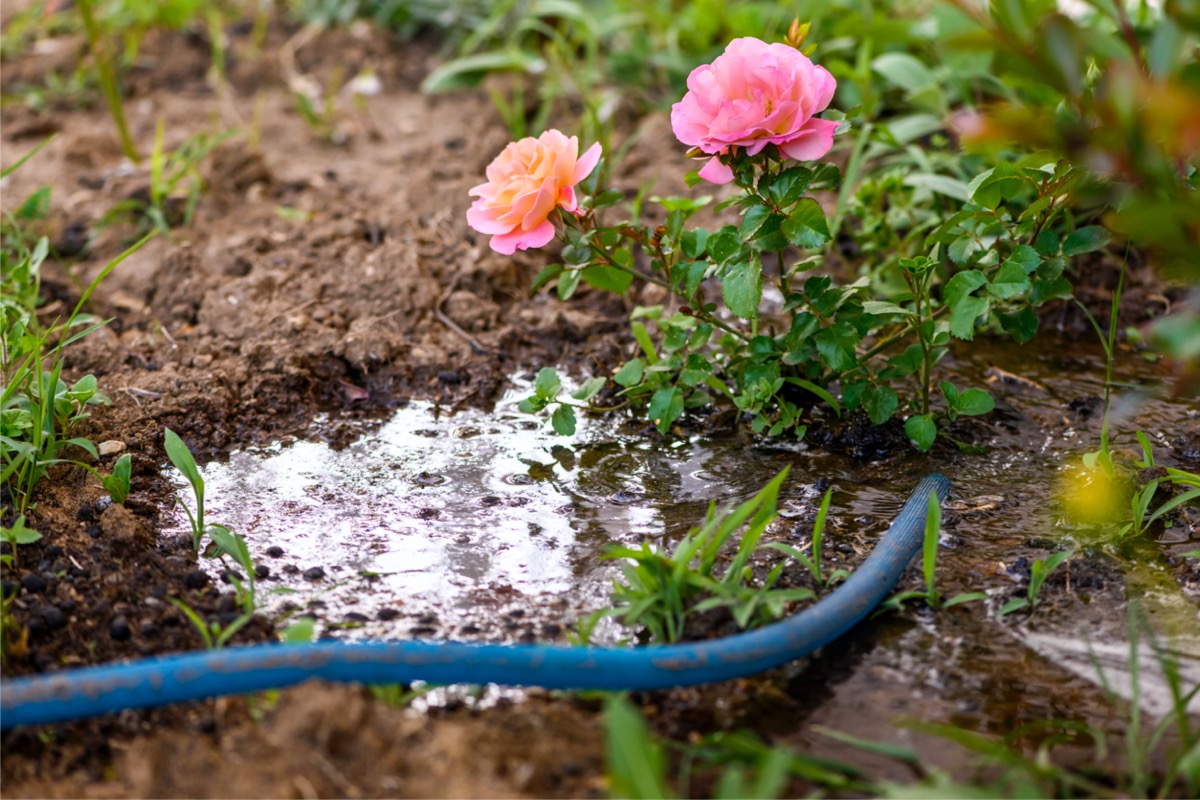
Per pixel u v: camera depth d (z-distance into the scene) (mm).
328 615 1882
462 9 3285
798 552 1879
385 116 2951
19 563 1896
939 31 2340
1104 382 2152
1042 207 1979
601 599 1898
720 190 2445
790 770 1749
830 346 2002
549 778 1745
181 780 1734
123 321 2252
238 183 2533
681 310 2055
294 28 3391
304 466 2061
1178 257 1748
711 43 2971
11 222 2316
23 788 1744
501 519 1990
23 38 3311
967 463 2041
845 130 1932
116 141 2787
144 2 3258
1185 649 1842
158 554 1928
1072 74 1716
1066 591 1894
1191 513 1962
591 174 2014
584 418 2123
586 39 3049
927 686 1819
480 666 1766
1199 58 1799
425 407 2145
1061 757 1769
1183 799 1736
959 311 1970
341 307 2248
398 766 1729
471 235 2354
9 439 1945
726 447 2076
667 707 1803
